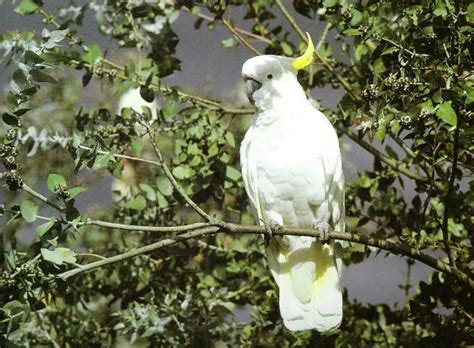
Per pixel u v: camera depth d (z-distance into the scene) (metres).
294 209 9.96
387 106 8.05
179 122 10.40
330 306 9.62
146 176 11.40
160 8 10.52
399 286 10.53
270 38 10.95
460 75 7.95
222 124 10.77
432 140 8.79
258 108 10.01
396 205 10.23
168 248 10.71
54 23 10.05
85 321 10.79
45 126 10.65
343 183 9.92
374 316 10.35
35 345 10.62
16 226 9.38
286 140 9.80
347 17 8.88
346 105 9.91
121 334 10.60
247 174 10.12
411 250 8.65
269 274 10.59
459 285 9.32
